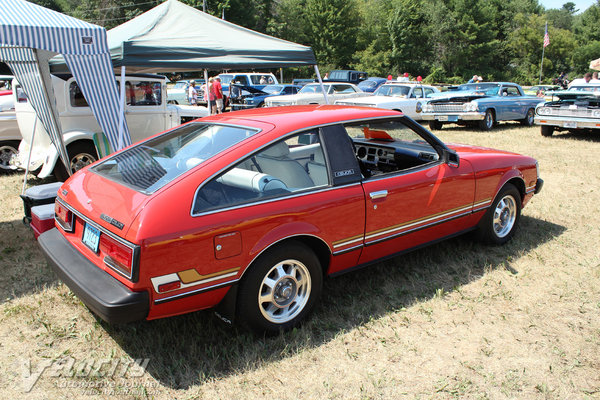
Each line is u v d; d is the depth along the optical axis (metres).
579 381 2.65
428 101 13.95
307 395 2.52
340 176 3.12
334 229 3.05
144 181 2.71
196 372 2.69
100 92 4.98
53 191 4.18
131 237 2.35
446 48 58.84
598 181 7.26
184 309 2.58
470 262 4.18
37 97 5.46
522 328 3.18
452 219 3.90
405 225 3.52
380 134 4.08
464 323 3.23
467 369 2.75
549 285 3.78
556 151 9.91
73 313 3.33
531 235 4.87
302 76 54.16
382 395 2.52
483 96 13.84
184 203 2.47
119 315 2.34
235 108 20.25
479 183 4.05
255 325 2.85
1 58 5.28
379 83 21.28
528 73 67.81
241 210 2.63
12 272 3.97
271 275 2.89
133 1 51.84
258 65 6.48
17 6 4.50
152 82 8.18
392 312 3.34
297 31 56.84
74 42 4.48
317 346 2.94
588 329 3.17
